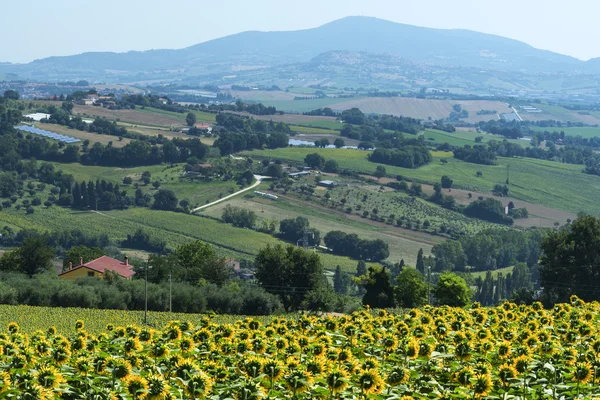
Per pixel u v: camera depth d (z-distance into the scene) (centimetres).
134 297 11050
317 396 2562
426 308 4400
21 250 13738
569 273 10962
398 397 2527
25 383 2478
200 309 11038
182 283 12050
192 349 3061
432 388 2662
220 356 3016
